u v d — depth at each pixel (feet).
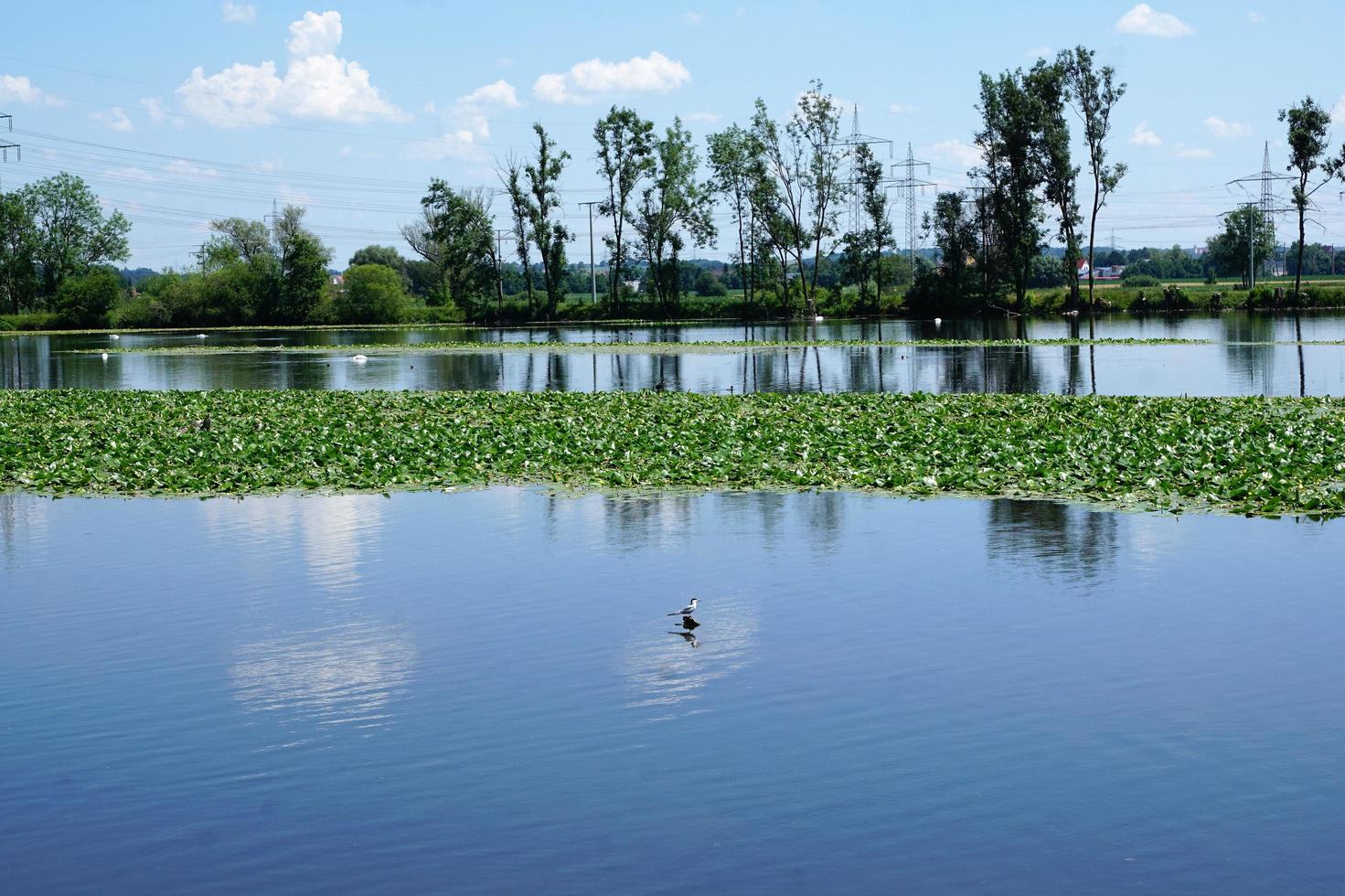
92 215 487.20
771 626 47.06
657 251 424.87
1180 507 66.33
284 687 41.42
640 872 28.96
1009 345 226.38
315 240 446.60
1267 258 477.36
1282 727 36.63
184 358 241.14
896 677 41.14
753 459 81.87
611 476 77.20
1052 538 60.34
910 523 64.03
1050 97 360.89
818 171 396.78
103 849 30.58
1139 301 375.45
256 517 68.59
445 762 35.09
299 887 28.66
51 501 74.23
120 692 41.29
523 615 49.08
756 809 31.91
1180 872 28.66
